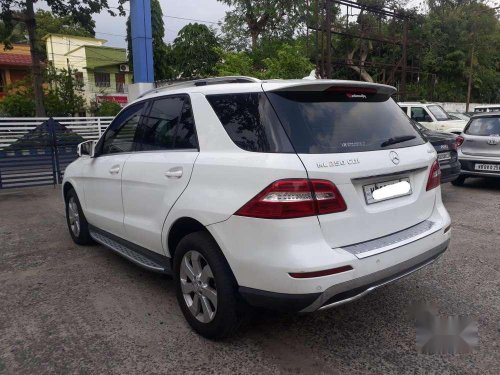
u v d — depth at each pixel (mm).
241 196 2684
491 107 15336
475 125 8625
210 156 2998
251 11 26812
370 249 2715
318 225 2566
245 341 3111
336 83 2973
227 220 2740
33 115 26312
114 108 29656
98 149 4609
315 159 2613
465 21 30422
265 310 3533
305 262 2484
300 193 2521
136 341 3139
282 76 16109
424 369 2742
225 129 2992
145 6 13898
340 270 2539
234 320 2930
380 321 3363
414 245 2939
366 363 2822
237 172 2750
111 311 3613
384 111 3295
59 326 3379
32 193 9414
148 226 3602
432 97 30250
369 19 22938
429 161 3266
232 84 3121
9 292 4047
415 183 3184
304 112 2836
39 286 4176
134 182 3748
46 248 5375
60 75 29219
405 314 3465
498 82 35562
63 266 4719
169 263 3492
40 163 10023
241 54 17047
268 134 2727
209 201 2875
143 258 3896
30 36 19094
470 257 4691
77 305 3740
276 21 27234
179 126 3426
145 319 3465
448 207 7098
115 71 38781
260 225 2578
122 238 4160
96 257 4996
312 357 2906
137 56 14062
